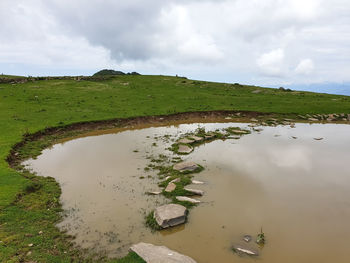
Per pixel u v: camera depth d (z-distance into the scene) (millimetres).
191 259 9484
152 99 51812
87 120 35000
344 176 19016
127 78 82250
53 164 21281
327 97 58812
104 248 10953
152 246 10484
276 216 13500
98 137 30594
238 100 53469
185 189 16062
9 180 16750
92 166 20859
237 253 10656
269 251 10805
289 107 47312
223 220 13070
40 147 25828
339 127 37000
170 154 24031
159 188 16766
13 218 12688
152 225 12500
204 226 12562
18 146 24781
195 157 23156
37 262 9789
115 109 42188
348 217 13477
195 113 43000
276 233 12055
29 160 22250
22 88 54562
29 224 12398
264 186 17141
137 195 15789
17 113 36188
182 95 57438
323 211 14047
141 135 31562
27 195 15250
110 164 21328
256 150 25500
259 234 11617
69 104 43719
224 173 19375
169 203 14758
